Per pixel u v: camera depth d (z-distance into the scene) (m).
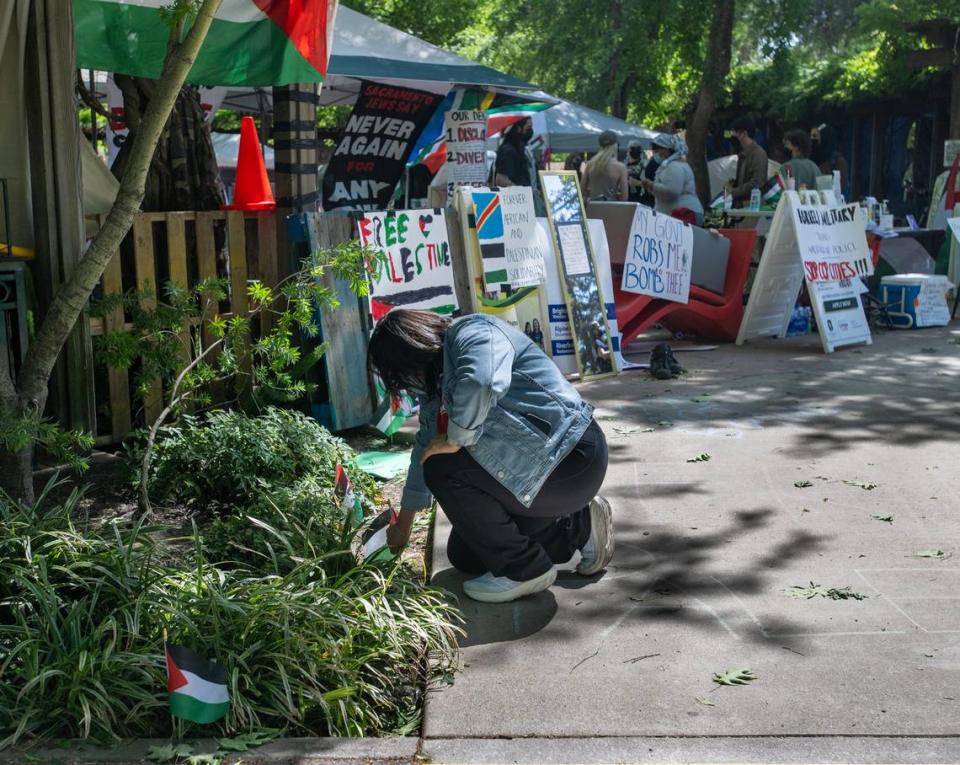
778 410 6.93
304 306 5.36
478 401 3.44
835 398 7.27
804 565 4.25
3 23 5.17
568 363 8.05
